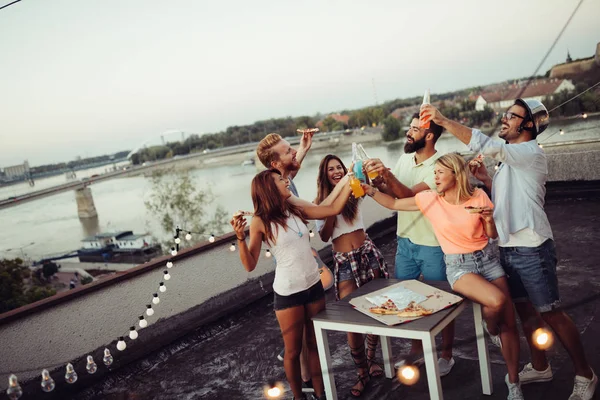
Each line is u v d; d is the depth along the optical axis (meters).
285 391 2.83
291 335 2.39
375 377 2.76
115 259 56.88
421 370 2.74
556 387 2.32
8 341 3.00
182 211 43.22
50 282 49.00
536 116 2.14
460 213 2.21
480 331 2.30
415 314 2.07
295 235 2.36
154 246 58.38
